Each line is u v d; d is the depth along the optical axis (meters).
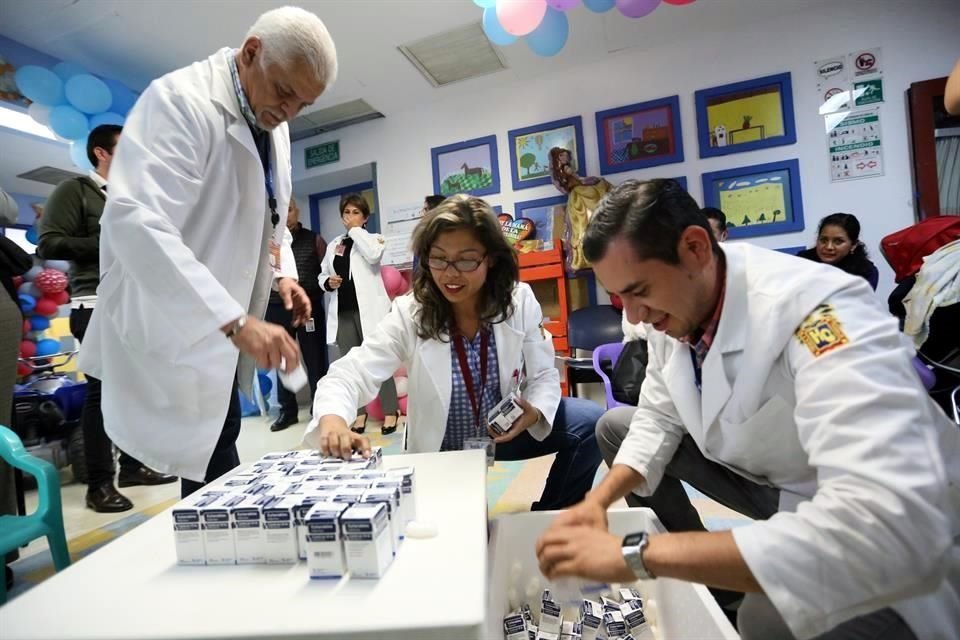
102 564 0.70
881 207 2.93
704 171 3.26
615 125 3.43
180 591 0.62
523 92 3.66
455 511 0.82
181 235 1.19
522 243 3.51
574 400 1.59
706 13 3.01
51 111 2.73
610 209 0.71
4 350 1.43
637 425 1.02
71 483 2.49
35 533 1.16
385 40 3.07
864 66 2.92
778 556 0.51
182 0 2.58
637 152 3.39
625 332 2.04
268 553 0.69
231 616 0.56
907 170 2.88
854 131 2.96
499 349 1.40
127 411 1.23
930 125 2.77
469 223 1.23
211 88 1.23
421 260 1.31
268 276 1.45
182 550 0.70
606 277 0.73
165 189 1.10
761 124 3.12
